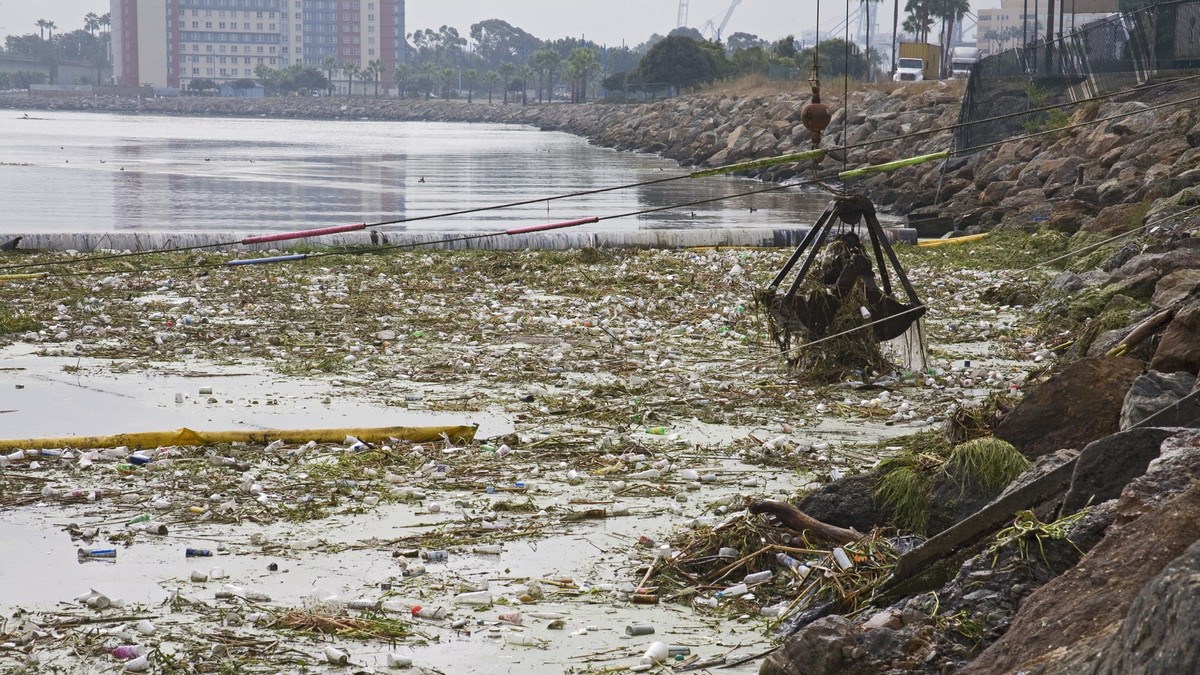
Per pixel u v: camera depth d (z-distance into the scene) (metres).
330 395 13.52
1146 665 3.66
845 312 14.22
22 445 10.97
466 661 6.48
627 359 15.83
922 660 5.73
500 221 36.81
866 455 11.02
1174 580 3.74
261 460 10.77
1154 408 7.85
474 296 21.36
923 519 7.84
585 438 11.70
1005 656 5.07
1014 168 38.50
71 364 15.16
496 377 14.60
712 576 7.80
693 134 84.38
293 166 65.50
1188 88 35.91
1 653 6.52
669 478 10.27
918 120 61.16
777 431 12.08
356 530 8.84
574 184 54.59
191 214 37.53
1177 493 5.62
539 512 9.27
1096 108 39.28
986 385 14.04
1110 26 41.09
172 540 8.57
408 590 7.57
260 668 6.37
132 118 198.00
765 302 14.46
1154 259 17.86
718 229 31.44
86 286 21.58
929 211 37.19
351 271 24.16
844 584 7.09
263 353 16.08
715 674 6.30
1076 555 6.03
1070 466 6.55
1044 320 18.34
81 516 9.12
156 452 10.96
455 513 9.27
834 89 79.75
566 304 20.59
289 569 7.97
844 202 14.18
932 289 22.28
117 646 6.61
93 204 40.66
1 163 63.38
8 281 21.92
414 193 47.78
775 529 8.11
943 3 120.06
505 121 187.62
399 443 11.40
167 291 21.30
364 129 145.50
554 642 6.75
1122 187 30.02
